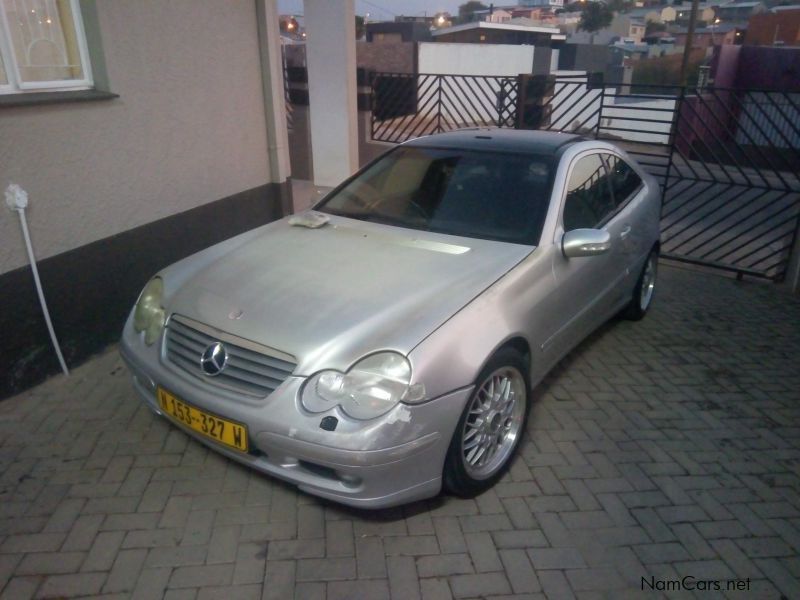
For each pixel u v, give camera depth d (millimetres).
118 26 4293
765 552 2824
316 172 8047
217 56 5355
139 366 3100
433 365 2627
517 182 3801
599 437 3619
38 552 2658
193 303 3059
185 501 2969
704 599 2566
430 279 3074
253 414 2625
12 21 3705
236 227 5914
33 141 3752
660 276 6508
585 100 17969
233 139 5711
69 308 4109
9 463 3191
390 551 2721
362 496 2594
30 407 3676
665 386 4223
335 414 2531
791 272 6141
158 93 4723
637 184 4848
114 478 3107
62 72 4059
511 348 3104
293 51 16766
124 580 2539
